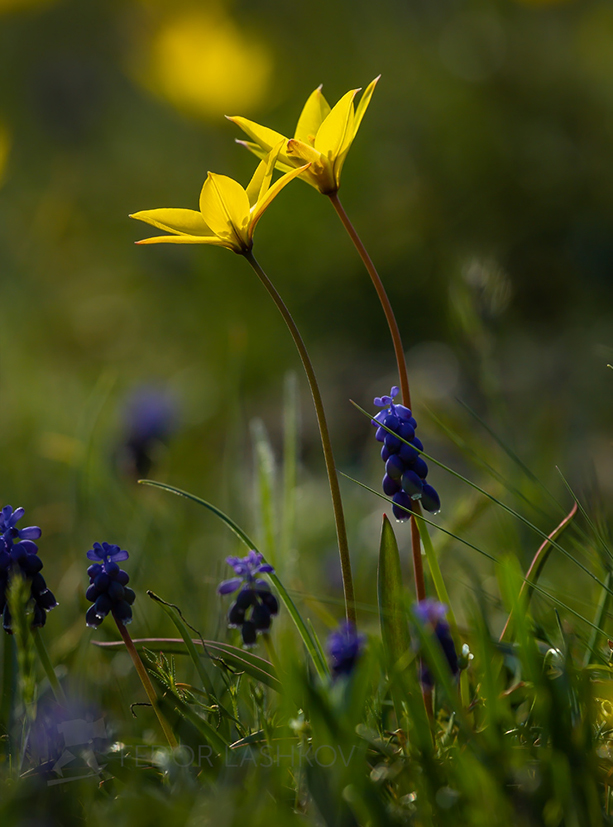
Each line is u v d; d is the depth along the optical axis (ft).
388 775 5.72
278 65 37.91
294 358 28.04
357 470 20.08
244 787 5.74
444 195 31.91
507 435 13.15
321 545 15.46
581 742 5.57
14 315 27.61
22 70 40.88
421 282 30.12
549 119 33.12
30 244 30.32
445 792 5.36
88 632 8.75
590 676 6.48
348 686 5.47
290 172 6.61
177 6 41.50
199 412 24.66
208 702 7.66
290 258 30.60
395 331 7.38
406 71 37.09
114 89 41.01
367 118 35.42
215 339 28.76
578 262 29.14
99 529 13.57
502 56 36.19
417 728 5.49
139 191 36.55
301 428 22.97
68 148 38.50
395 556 6.70
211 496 17.44
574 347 24.82
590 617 9.15
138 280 32.96
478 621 6.70
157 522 13.55
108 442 17.37
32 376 24.12
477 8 39.96
